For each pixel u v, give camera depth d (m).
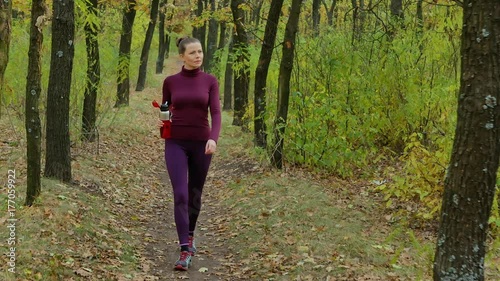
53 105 7.26
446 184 3.31
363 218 6.67
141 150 12.09
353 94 9.73
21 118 9.70
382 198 7.75
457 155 3.21
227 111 20.88
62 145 7.34
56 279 4.36
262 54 9.41
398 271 4.91
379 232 6.21
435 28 9.54
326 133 9.01
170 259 5.43
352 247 5.47
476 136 3.10
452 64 9.70
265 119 9.05
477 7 3.03
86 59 10.04
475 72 3.07
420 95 9.42
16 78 9.49
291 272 4.95
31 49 5.50
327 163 8.96
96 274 4.64
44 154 8.19
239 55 12.22
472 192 3.17
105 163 9.34
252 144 11.48
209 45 22.08
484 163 3.12
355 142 10.09
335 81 9.86
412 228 6.46
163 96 5.01
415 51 10.15
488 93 3.04
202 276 4.98
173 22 25.27
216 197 8.28
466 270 3.23
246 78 14.88
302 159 9.24
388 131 10.38
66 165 7.41
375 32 10.81
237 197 7.86
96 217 6.20
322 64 9.87
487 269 5.04
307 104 8.97
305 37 10.77
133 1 15.57
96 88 10.45
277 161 9.03
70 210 5.98
